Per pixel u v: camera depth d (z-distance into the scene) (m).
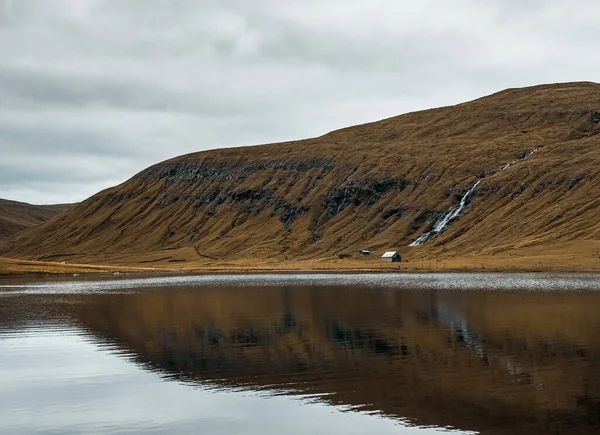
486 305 81.44
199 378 42.38
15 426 33.03
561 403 34.31
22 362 48.62
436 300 90.44
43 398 38.12
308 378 41.50
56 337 60.94
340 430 30.97
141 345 55.75
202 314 78.81
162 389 39.62
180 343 56.47
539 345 51.06
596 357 45.88
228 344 55.50
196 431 31.64
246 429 31.61
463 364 44.44
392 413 33.34
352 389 38.31
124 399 37.56
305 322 69.00
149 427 32.47
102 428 32.50
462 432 30.23
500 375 40.84
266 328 64.94
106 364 47.56
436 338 55.72
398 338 56.31
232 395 37.75
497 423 31.36
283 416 33.34
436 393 36.88
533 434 29.66
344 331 61.53
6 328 67.81
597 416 32.03
